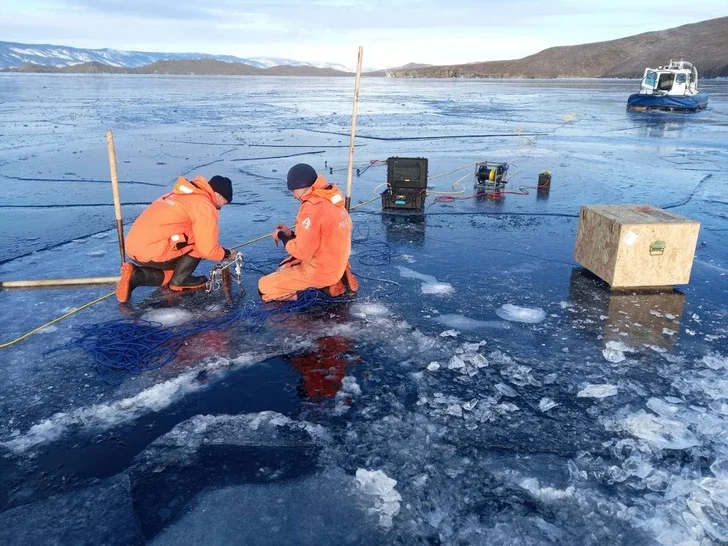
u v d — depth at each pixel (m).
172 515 2.69
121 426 3.37
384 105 41.06
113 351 4.25
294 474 2.96
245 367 4.04
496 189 9.98
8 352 4.26
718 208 9.09
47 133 20.00
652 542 2.53
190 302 5.20
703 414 3.45
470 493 2.84
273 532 2.60
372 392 3.72
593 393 3.69
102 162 13.77
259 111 33.06
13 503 2.77
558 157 14.77
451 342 4.40
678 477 2.93
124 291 5.11
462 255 6.58
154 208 5.07
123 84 86.44
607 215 5.54
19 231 7.67
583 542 2.54
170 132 20.92
